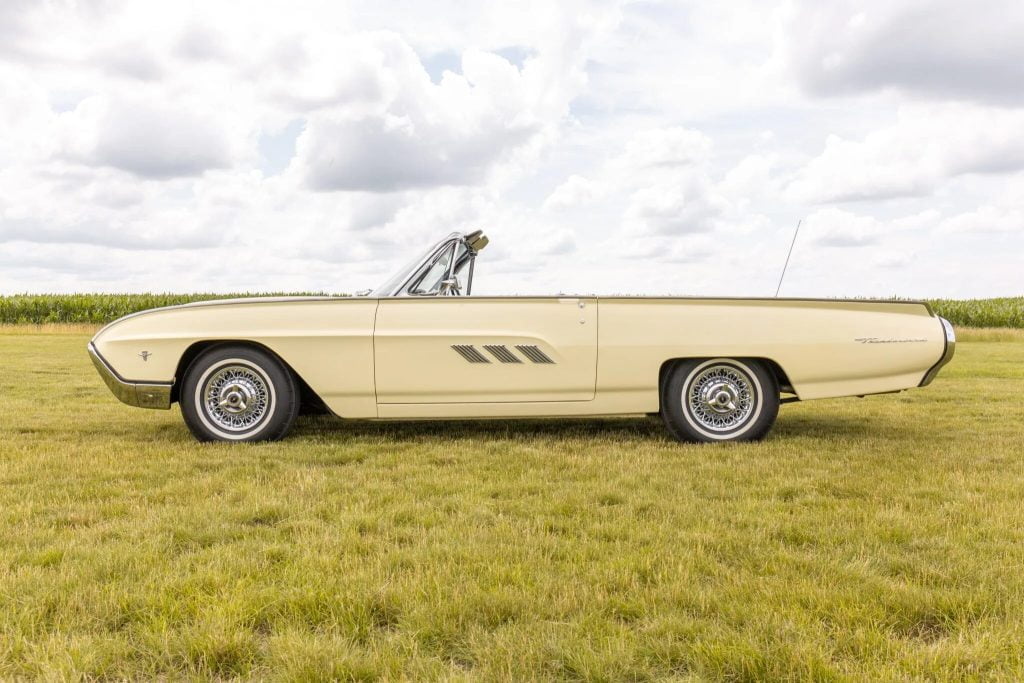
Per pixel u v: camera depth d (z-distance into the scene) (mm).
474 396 5148
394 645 2090
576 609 2312
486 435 5570
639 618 2283
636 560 2697
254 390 5219
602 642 2080
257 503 3516
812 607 2314
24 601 2361
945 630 2227
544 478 4094
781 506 3512
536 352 5125
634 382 5172
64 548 2869
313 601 2334
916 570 2645
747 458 4691
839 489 3852
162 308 5211
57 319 31594
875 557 2779
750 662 1952
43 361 13391
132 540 3000
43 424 6215
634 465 4406
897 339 5273
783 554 2789
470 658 2041
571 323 5137
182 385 5207
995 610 2303
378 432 5723
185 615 2275
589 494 3703
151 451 4883
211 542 3033
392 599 2355
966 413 7031
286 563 2725
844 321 5262
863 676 1919
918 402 7902
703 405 5277
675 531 3102
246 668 1974
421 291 5496
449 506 3494
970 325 32438
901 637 2170
